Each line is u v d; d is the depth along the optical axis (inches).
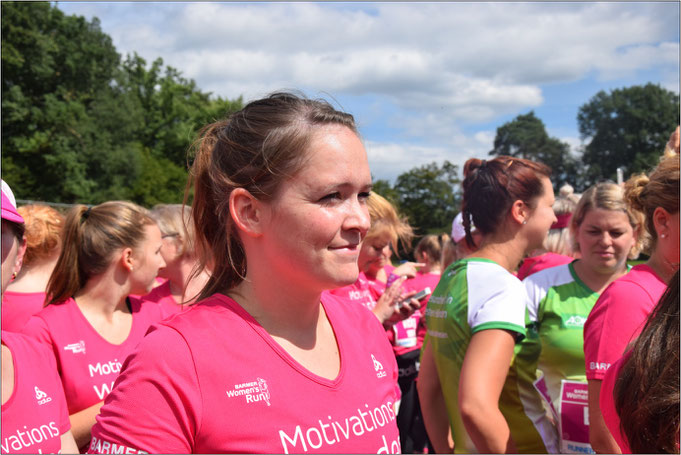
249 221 49.2
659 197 74.7
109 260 102.3
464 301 85.5
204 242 55.9
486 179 91.2
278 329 50.6
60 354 95.9
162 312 120.8
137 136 2263.8
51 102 1720.0
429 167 1931.6
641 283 77.2
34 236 121.0
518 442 92.0
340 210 47.6
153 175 2052.2
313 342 52.7
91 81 1894.7
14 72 1673.2
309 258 47.2
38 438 67.4
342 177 47.3
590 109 2672.2
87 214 105.0
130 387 44.9
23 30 1642.5
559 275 118.3
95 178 1814.7
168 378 44.6
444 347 89.4
